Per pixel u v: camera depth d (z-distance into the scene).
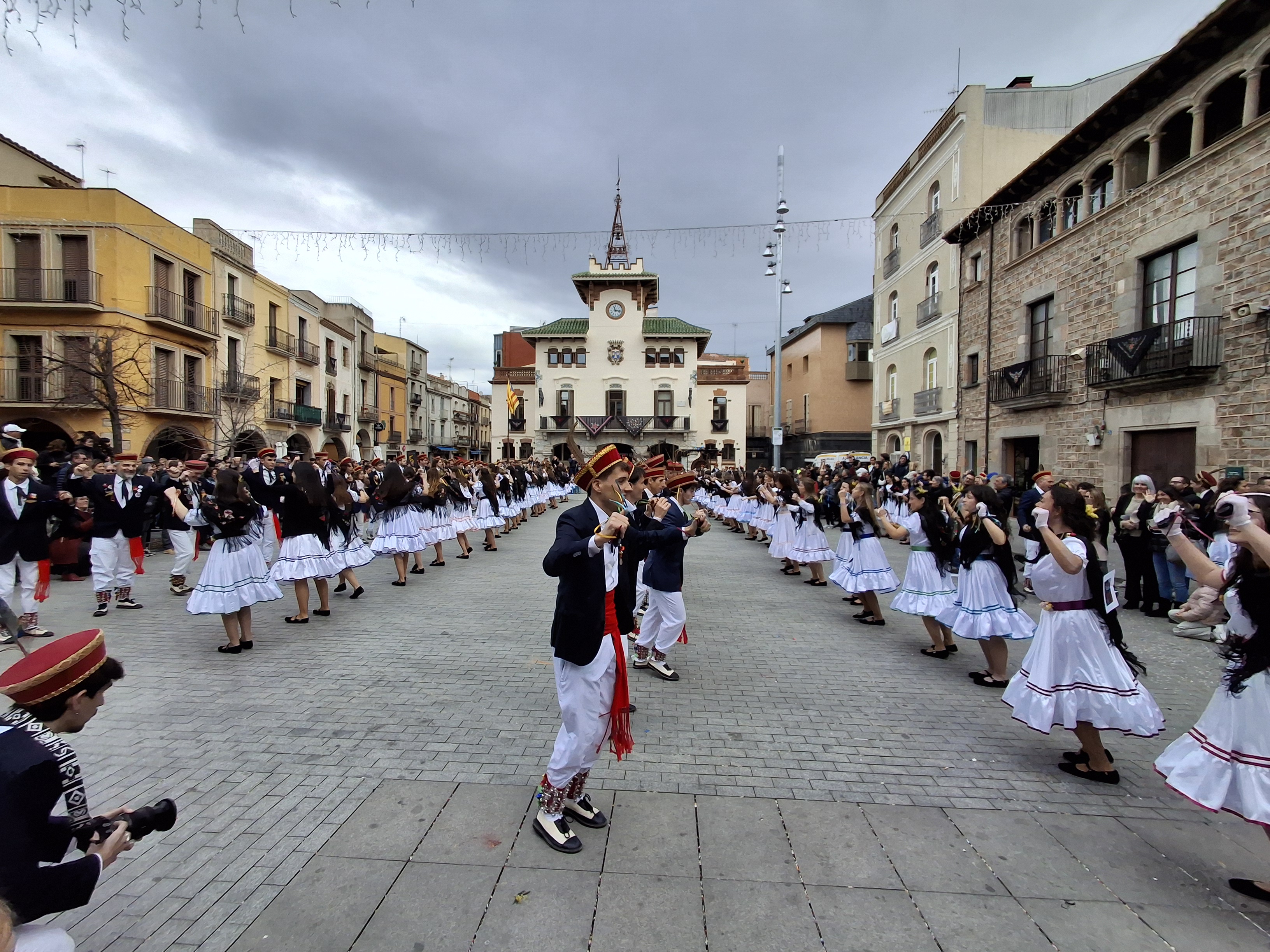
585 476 3.30
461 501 12.38
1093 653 3.84
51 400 19.70
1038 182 16.64
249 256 28.03
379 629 7.06
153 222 22.11
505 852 3.02
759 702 5.08
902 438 25.70
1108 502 13.84
